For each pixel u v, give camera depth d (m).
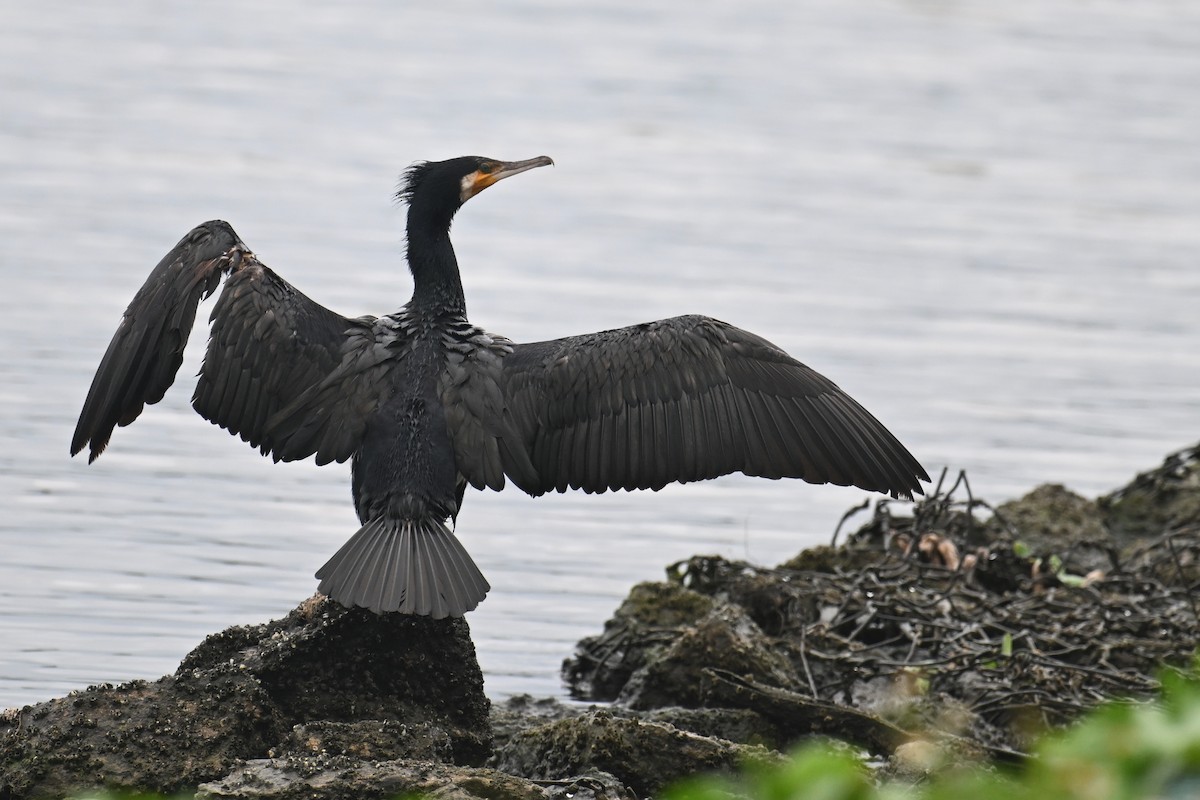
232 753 9.12
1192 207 29.17
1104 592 13.95
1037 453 18.53
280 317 9.24
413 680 9.84
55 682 11.91
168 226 24.83
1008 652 12.22
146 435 17.80
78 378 18.73
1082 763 4.93
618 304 22.67
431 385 9.28
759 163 30.91
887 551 14.30
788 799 5.13
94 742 8.99
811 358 21.09
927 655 12.62
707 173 30.20
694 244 26.11
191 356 19.59
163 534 15.20
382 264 23.72
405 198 10.10
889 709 11.75
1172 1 43.88
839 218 27.78
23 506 15.63
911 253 26.02
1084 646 12.45
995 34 40.53
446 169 9.96
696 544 16.06
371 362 9.33
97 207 25.48
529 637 13.74
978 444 18.78
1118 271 25.53
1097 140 32.78
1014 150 32.09
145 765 8.94
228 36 37.72
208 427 18.19
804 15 42.41
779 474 9.21
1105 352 21.94
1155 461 18.41
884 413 19.50
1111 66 37.97
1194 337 22.66
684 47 39.19
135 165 28.02
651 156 31.06
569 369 9.34
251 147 29.66
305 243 24.58
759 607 13.38
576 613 14.27
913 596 13.27
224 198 26.59
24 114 30.52
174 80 33.84
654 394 9.27
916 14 42.41
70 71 33.59
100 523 15.36
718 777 9.31
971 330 22.56
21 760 8.90
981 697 11.94
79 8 39.28
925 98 35.25
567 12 42.38
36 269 22.36
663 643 12.77
